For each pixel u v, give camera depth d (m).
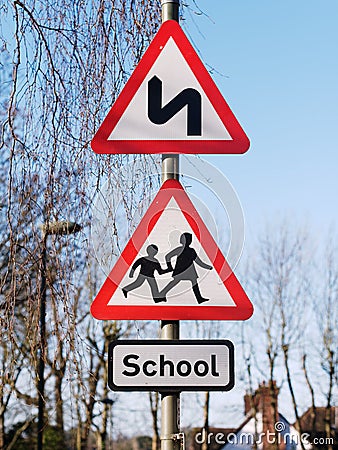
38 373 5.05
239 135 3.58
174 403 3.35
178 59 3.62
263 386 26.38
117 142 3.58
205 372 3.36
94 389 5.27
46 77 4.89
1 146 4.73
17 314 4.90
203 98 3.60
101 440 22.58
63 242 4.76
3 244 4.83
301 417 26.27
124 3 5.01
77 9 5.05
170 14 3.67
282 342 27.06
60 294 4.74
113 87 4.93
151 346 3.37
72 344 4.76
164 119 3.59
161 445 3.34
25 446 24.95
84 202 4.77
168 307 3.43
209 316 3.43
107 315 3.42
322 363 27.06
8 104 4.79
